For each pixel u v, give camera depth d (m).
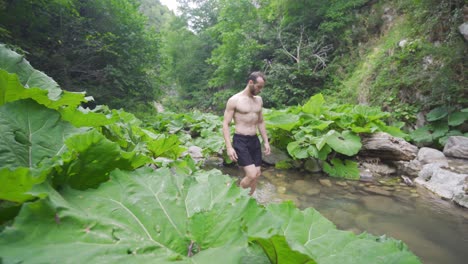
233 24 15.42
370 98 8.02
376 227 2.48
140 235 0.69
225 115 3.01
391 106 7.16
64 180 0.81
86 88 8.53
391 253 0.94
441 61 6.41
